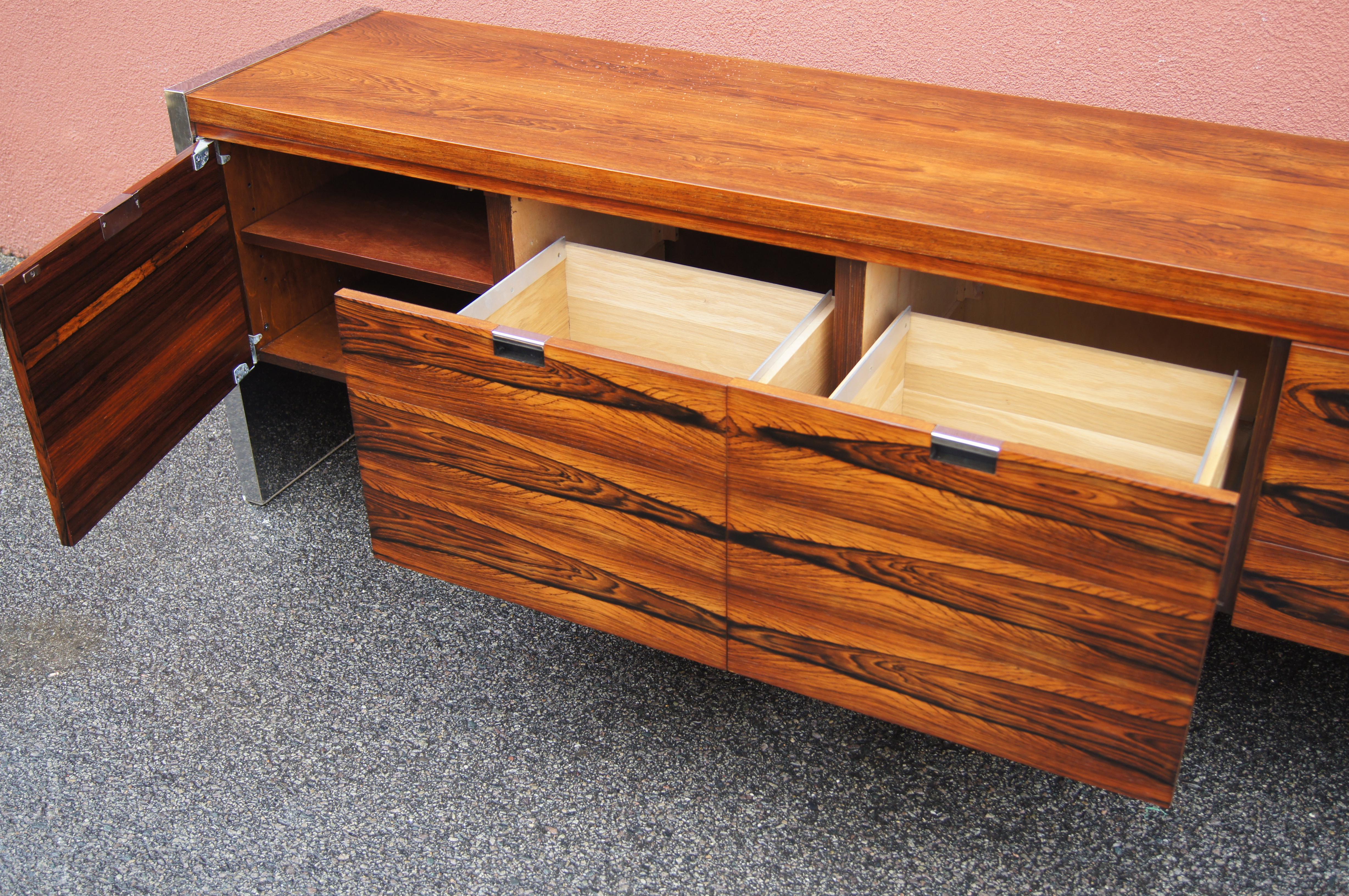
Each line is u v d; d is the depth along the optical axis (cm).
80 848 124
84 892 119
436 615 155
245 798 129
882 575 105
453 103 140
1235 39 140
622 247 158
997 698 106
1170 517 88
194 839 125
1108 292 107
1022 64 152
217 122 142
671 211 122
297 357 161
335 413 185
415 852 123
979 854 121
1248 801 124
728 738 135
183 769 133
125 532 171
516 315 136
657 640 123
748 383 102
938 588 103
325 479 181
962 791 128
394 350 118
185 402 151
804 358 120
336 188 164
